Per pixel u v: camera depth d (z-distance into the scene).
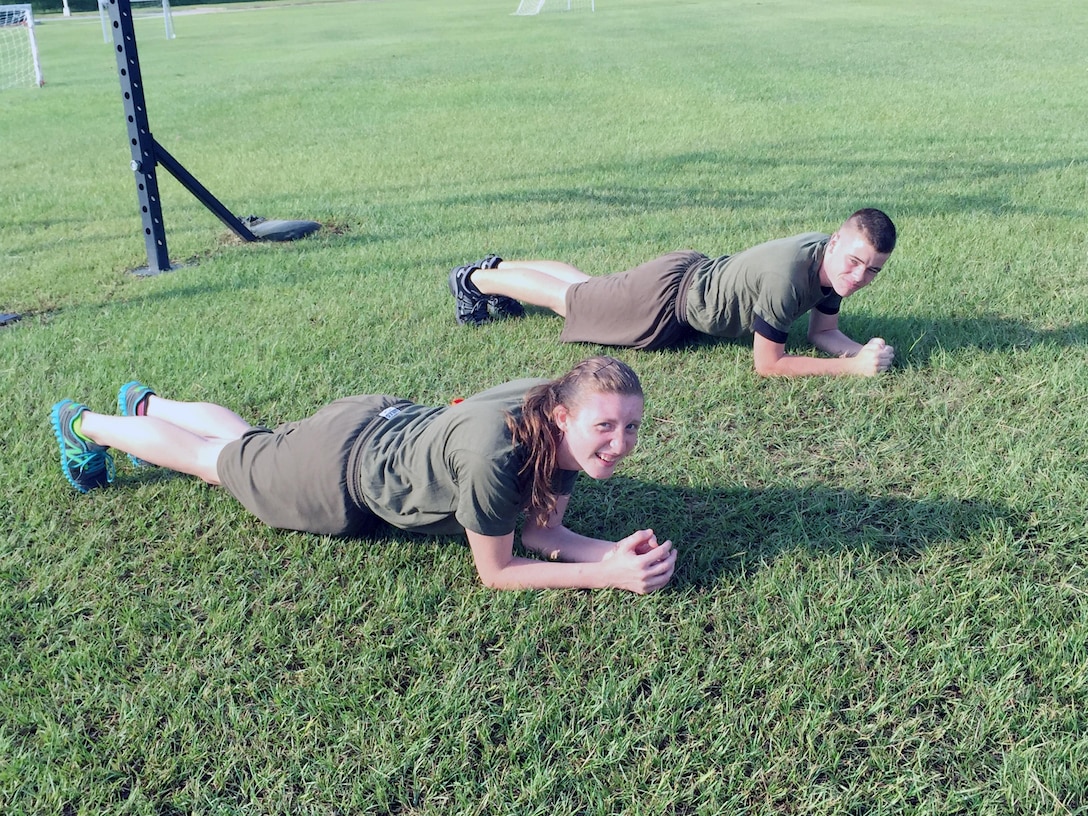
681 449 3.29
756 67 13.79
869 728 2.12
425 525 2.63
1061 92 10.52
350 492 2.66
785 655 2.34
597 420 2.21
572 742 2.12
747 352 4.06
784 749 2.08
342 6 39.41
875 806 1.96
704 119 9.92
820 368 3.77
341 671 2.34
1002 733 2.09
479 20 27.14
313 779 2.06
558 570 2.54
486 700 2.23
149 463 3.23
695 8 26.45
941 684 2.21
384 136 9.93
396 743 2.12
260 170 8.53
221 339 4.43
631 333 4.07
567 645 2.40
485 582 2.58
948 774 2.02
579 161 8.19
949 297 4.50
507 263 4.59
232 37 25.95
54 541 2.89
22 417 3.67
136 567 2.77
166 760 2.10
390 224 6.43
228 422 3.12
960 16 20.12
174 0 48.31
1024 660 2.29
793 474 3.12
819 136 8.70
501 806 1.97
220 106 12.63
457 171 8.04
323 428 2.71
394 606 2.54
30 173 8.97
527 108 11.27
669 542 2.56
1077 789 1.94
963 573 2.58
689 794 1.99
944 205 6.11
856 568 2.63
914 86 11.41
